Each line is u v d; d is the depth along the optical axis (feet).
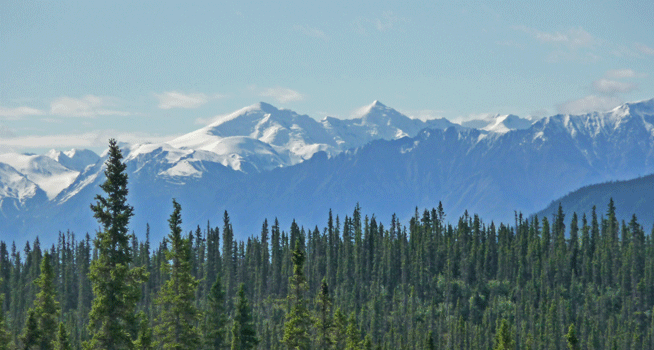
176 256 600.39
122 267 478.18
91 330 490.90
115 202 481.46
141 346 550.77
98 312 478.18
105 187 479.82
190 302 597.93
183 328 590.55
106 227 481.46
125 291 481.46
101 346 484.33
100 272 485.15
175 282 597.52
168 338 584.81
